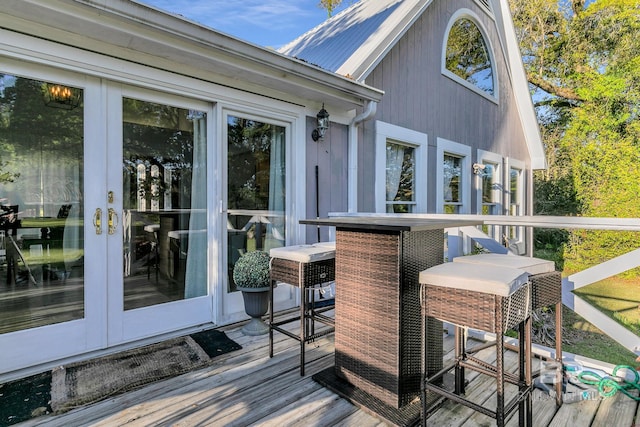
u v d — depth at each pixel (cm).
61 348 230
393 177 504
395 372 181
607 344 395
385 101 477
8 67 214
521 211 877
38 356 222
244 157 326
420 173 540
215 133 303
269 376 218
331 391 201
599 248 781
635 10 959
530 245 689
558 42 1116
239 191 323
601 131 984
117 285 254
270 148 347
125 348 255
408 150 532
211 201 304
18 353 215
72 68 230
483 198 728
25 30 213
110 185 252
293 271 229
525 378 167
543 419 177
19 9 200
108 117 250
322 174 391
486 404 190
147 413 180
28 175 227
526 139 910
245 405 187
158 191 278
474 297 147
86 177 242
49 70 227
